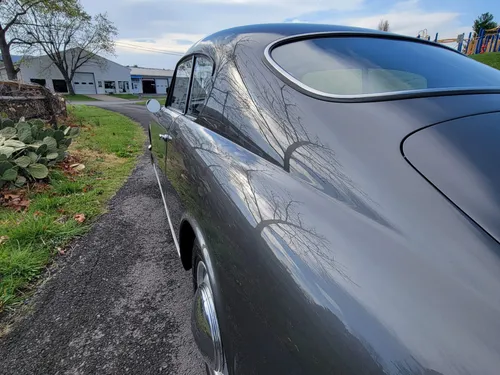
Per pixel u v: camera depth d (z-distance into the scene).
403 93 1.10
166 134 2.21
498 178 0.77
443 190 0.76
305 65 1.30
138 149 6.00
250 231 0.88
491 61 16.97
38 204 3.04
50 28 31.08
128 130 8.31
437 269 0.62
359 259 0.68
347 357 0.58
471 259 0.63
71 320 1.72
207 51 1.81
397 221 0.73
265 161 1.09
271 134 1.12
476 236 0.66
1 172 3.25
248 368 0.84
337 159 0.92
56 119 6.98
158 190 3.73
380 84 1.19
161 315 1.78
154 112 2.79
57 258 2.29
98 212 3.08
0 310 1.76
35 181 3.60
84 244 2.50
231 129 1.31
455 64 1.53
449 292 0.58
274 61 1.35
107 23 38.09
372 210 0.77
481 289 0.58
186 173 1.50
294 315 0.69
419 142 0.89
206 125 1.55
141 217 3.02
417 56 1.51
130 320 1.74
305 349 0.65
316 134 1.01
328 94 1.12
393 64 1.37
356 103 1.07
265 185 0.97
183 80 2.36
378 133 0.94
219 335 1.03
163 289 2.00
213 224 1.08
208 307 1.11
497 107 1.10
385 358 0.54
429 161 0.83
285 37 1.49
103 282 2.05
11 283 1.95
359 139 0.94
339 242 0.73
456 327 0.54
